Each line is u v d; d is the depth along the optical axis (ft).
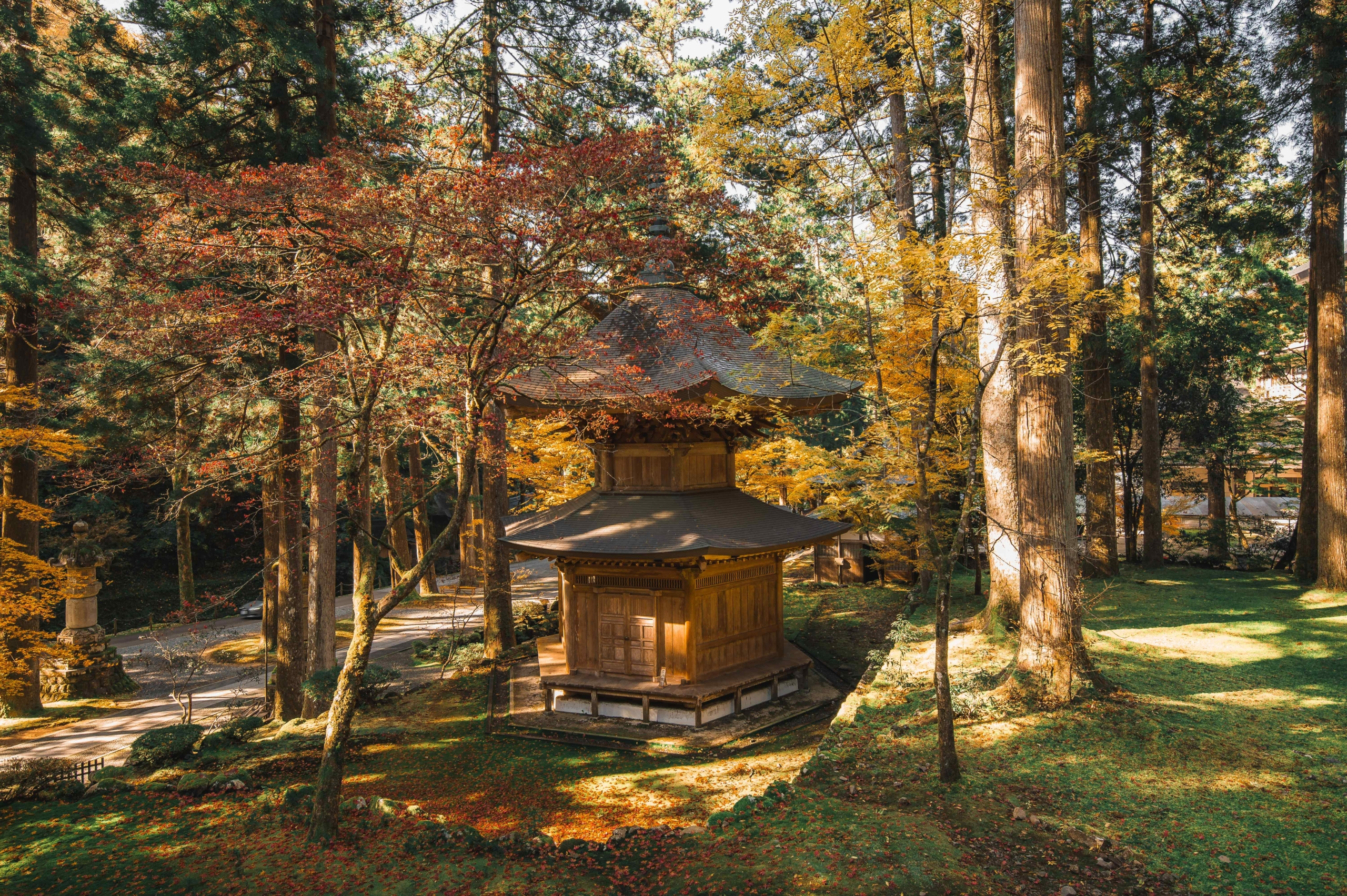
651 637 52.39
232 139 61.67
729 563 53.21
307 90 60.23
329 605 57.67
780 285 41.04
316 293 30.86
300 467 57.31
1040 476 40.19
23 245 63.67
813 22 49.06
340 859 28.66
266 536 72.74
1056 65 40.52
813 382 55.36
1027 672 40.34
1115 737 34.71
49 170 60.44
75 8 63.77
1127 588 67.67
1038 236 39.09
